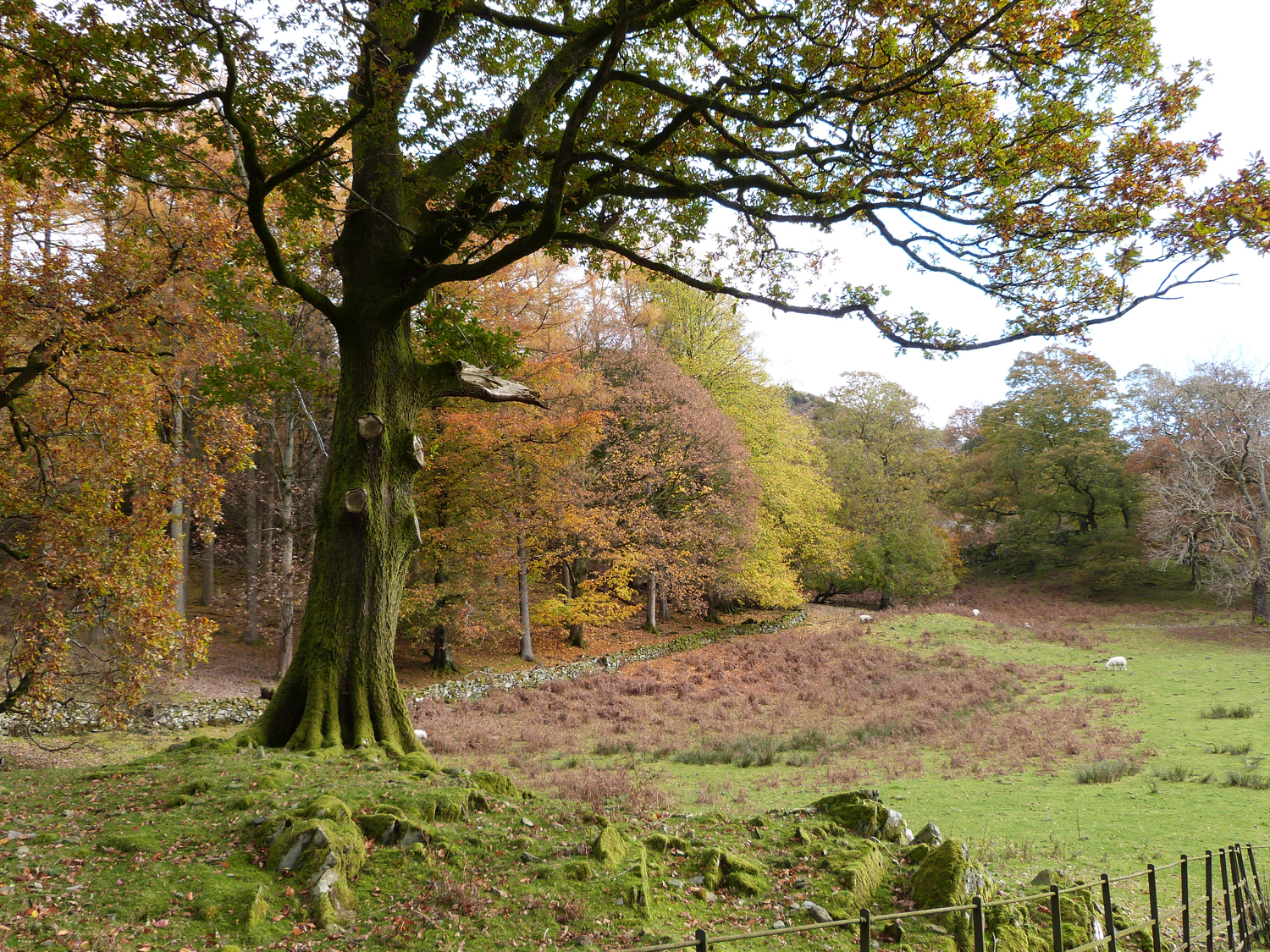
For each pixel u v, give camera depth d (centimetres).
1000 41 786
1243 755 1370
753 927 493
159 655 1190
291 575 2064
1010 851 896
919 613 3816
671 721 1964
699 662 2895
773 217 900
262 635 2548
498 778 788
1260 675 2267
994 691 2173
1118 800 1125
